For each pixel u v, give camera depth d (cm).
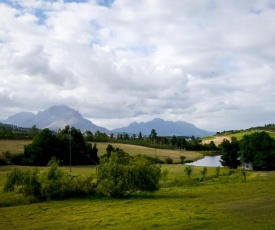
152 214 4694
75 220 4481
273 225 3703
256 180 9462
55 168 6969
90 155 16338
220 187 7981
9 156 13938
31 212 5216
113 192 6838
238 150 15600
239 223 3859
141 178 7050
